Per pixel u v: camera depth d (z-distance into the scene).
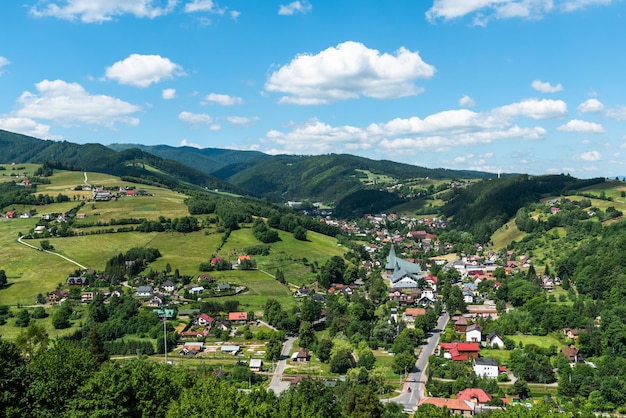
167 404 98.06
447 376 188.50
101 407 89.31
